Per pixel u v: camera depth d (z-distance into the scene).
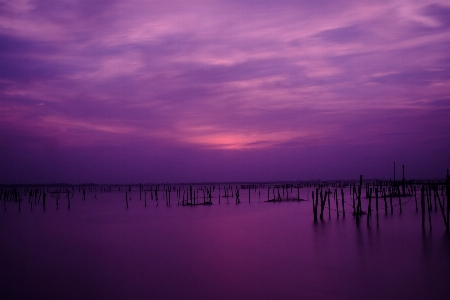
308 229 34.09
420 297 15.50
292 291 16.42
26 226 39.62
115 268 20.58
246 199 85.44
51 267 21.02
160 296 16.08
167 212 54.44
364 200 66.31
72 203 79.44
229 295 16.06
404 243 26.25
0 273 19.88
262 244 27.05
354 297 15.62
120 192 145.88
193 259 22.48
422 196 31.66
